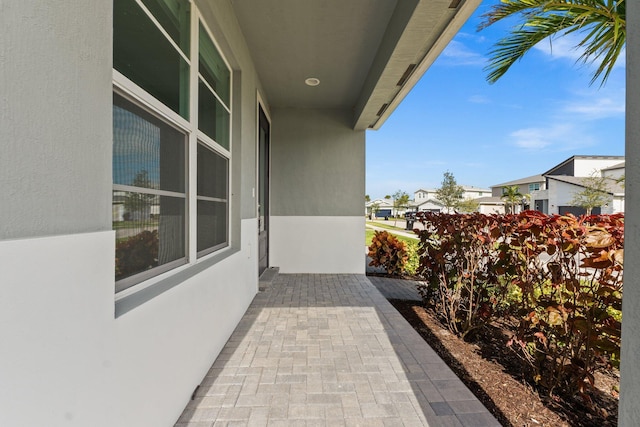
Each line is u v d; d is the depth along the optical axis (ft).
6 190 2.60
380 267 23.09
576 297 6.66
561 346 7.52
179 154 6.99
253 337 9.91
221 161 10.53
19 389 2.66
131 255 5.12
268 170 20.45
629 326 2.59
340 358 8.55
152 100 5.62
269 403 6.55
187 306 6.45
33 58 2.87
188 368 6.50
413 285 18.04
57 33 3.16
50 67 3.07
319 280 18.49
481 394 7.12
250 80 13.56
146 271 5.56
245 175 12.41
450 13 8.79
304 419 6.09
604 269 6.28
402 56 11.03
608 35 7.89
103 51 3.90
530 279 7.91
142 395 4.72
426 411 6.36
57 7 3.16
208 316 7.78
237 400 6.63
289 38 12.37
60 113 3.19
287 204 20.74
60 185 3.18
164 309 5.43
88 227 3.60
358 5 10.39
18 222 2.70
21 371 2.68
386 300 14.15
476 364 8.55
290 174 20.74
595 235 6.02
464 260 10.78
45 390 2.92
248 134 13.05
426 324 11.56
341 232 20.83
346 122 20.80
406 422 6.04
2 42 2.58
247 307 12.75
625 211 2.64
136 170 5.25
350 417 6.16
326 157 20.79
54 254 3.03
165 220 6.29
